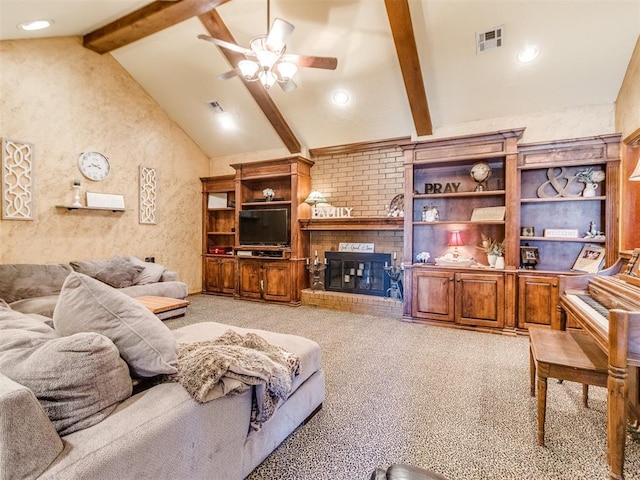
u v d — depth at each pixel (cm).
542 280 355
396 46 329
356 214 511
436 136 433
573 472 153
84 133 444
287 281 518
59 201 420
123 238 495
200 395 124
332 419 198
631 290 175
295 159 509
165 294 452
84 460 91
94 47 436
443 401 219
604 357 174
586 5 280
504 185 393
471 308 384
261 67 280
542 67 336
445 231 442
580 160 346
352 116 458
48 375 99
